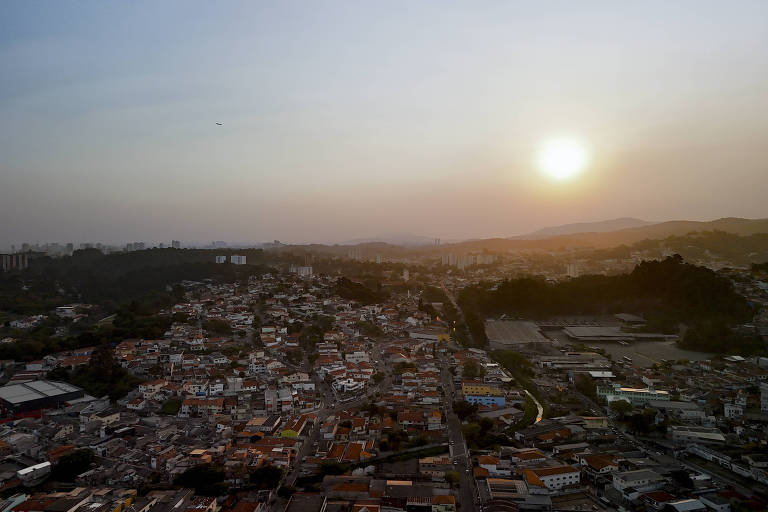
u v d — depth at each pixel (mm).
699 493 109500
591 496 111750
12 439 138750
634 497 108250
